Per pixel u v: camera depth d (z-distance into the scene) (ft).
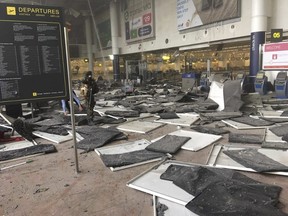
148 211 6.55
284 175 8.18
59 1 56.29
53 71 8.70
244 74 31.73
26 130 13.94
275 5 29.17
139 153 10.61
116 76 61.72
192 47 41.32
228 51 41.98
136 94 34.91
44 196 7.54
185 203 6.48
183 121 16.78
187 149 11.09
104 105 26.18
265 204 6.12
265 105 21.59
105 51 67.82
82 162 10.18
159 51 52.90
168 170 8.59
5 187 8.21
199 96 28.25
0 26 7.84
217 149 10.84
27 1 48.96
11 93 8.25
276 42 26.48
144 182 7.94
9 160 10.55
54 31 8.57
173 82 46.68
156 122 17.03
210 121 16.69
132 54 60.39
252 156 9.64
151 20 49.49
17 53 8.17
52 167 9.79
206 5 36.63
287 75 26.35
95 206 6.91
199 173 7.95
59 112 22.54
